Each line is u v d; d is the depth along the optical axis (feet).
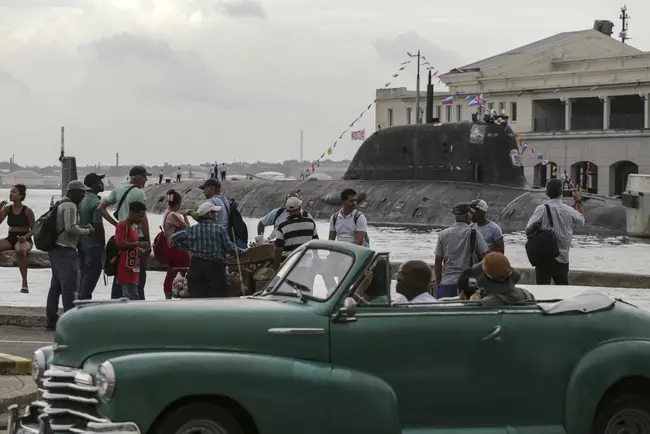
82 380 33.06
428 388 36.06
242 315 34.55
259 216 353.92
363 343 35.29
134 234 68.85
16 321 72.18
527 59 433.89
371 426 34.42
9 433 34.73
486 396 36.65
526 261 153.38
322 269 36.99
